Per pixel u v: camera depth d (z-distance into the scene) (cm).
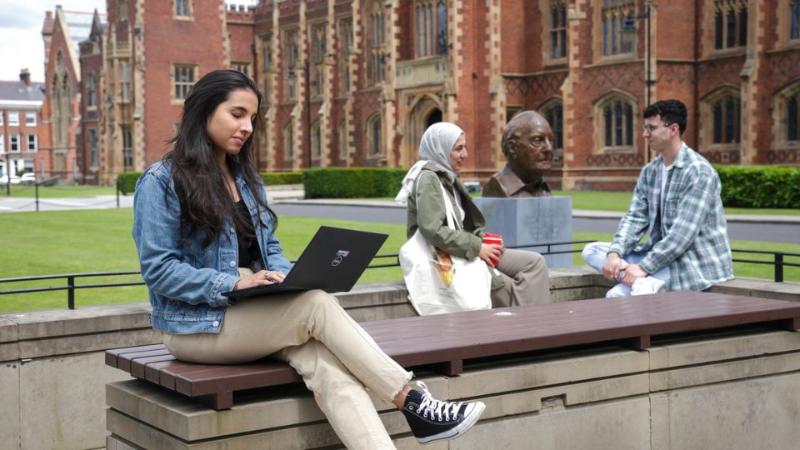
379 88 5491
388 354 441
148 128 6300
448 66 4588
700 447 558
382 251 1572
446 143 718
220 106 434
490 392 479
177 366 427
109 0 6750
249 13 7012
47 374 620
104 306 674
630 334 517
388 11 4988
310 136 6394
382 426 409
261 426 415
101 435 643
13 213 2884
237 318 419
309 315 410
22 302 1028
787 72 3631
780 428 592
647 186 775
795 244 1619
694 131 4012
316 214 2825
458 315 562
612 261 747
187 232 430
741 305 595
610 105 4144
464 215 730
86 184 7631
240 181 457
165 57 6344
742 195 2958
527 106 4634
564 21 4450
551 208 1091
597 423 518
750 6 3684
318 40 6331
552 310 579
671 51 3950
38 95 11212
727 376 565
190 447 400
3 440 605
